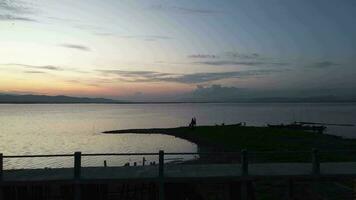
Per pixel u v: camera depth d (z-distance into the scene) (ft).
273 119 558.56
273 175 55.42
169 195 61.00
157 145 232.32
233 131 237.04
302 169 59.88
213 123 465.06
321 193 67.92
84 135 304.91
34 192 59.72
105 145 238.07
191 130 280.92
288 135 196.03
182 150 204.33
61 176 54.85
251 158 110.73
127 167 61.93
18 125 429.79
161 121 517.55
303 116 632.38
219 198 67.26
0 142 257.34
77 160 53.57
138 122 492.13
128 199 64.95
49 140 269.64
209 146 209.77
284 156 107.34
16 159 159.43
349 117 590.55
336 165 63.62
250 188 61.36
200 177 54.49
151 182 54.08
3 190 55.57
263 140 176.96
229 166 62.69
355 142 168.76
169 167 61.82
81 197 55.21
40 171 58.80
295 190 70.64
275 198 68.64
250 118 591.37
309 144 159.53
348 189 69.51
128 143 246.68
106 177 54.19
